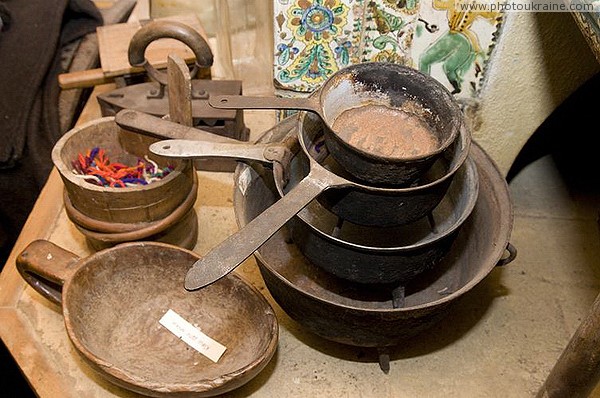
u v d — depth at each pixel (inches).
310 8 32.8
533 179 44.0
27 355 31.7
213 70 48.6
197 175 39.3
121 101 39.6
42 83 45.4
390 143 29.0
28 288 34.5
